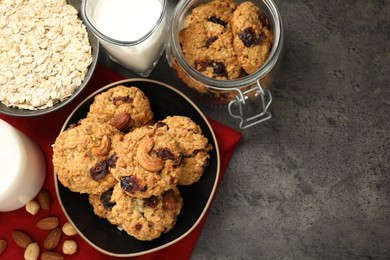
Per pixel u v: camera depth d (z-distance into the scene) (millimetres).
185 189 560
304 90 626
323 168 624
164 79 627
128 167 487
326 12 629
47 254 577
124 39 524
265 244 621
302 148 624
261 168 624
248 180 623
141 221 511
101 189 518
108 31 525
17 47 572
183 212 558
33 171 565
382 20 628
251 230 621
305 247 621
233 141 588
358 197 623
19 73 568
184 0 512
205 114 624
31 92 563
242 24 506
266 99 625
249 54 509
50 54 572
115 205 516
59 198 541
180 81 579
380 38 627
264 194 622
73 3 587
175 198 537
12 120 596
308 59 628
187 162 527
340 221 621
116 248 550
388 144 624
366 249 619
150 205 509
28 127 596
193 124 524
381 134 624
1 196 537
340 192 623
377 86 626
